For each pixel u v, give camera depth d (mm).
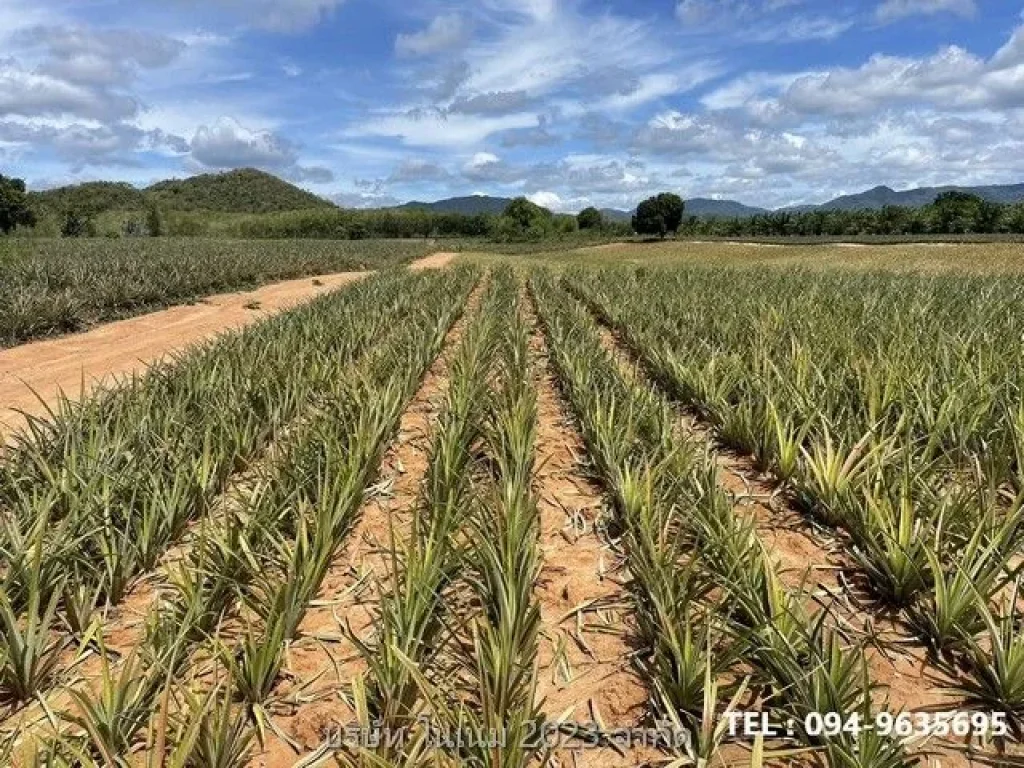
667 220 87500
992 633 2703
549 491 5070
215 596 3248
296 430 5473
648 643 3127
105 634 3350
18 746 2609
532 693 2449
